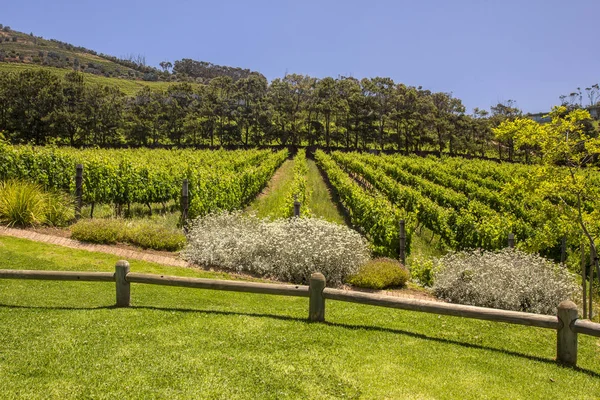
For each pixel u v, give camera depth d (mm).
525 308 8086
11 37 141875
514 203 19047
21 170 12445
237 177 17203
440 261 9867
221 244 9023
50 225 9914
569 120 7328
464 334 5668
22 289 6137
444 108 84188
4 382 3518
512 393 3904
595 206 7566
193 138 66188
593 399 3889
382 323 5789
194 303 6105
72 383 3568
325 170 33594
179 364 3977
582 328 4586
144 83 110750
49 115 54969
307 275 8547
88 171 13117
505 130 7586
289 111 69062
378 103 71750
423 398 3693
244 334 4777
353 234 9938
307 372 3980
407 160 40094
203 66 167000
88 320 4949
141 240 9461
